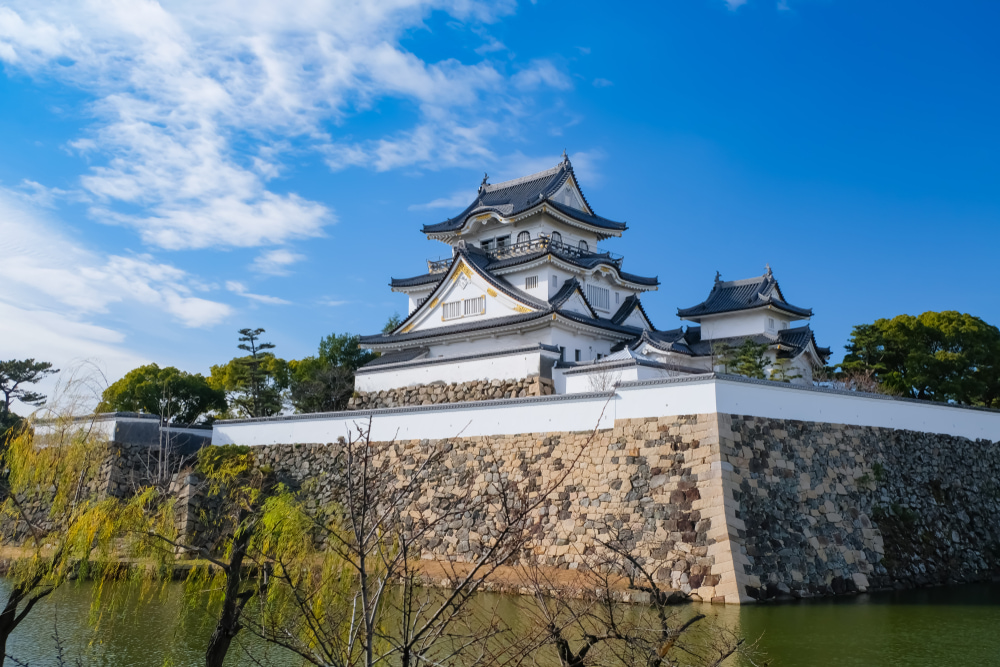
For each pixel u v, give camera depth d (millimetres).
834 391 28141
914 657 16766
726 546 22641
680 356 44656
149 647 17641
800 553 24094
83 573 15898
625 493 25516
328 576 12281
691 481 24266
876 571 25609
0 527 23547
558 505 26781
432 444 31188
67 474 18328
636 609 19375
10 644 18047
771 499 24516
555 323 42969
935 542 28266
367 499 9430
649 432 25859
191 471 31719
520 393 39438
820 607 21922
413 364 44438
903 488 28750
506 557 9273
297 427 35625
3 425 42719
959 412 32938
